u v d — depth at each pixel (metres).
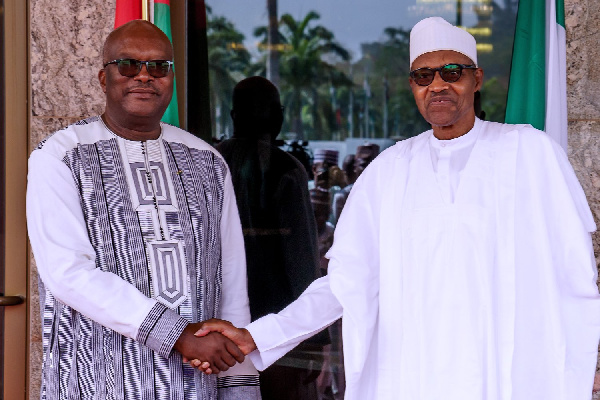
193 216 2.46
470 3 3.68
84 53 3.23
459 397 2.26
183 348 2.32
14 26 3.28
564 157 2.38
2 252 3.29
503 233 2.30
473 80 2.39
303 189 3.79
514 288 2.28
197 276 2.43
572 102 3.12
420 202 2.38
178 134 2.60
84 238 2.33
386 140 3.99
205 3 3.62
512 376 2.27
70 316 2.35
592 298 2.29
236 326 2.62
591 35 3.10
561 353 2.28
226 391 2.58
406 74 3.96
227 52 3.75
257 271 3.69
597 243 3.10
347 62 3.95
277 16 3.82
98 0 3.22
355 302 2.43
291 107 3.89
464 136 2.42
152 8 3.01
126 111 2.42
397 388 2.37
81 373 2.33
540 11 2.86
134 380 2.32
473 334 2.26
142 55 2.41
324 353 3.59
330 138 3.92
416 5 3.89
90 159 2.40
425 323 2.31
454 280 2.29
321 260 3.77
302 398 3.59
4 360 3.27
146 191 2.41
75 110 3.24
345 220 2.52
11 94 3.28
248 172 3.74
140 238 2.37
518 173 2.34
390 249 2.42
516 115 2.90
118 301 2.28
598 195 3.11
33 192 2.37
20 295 3.29
